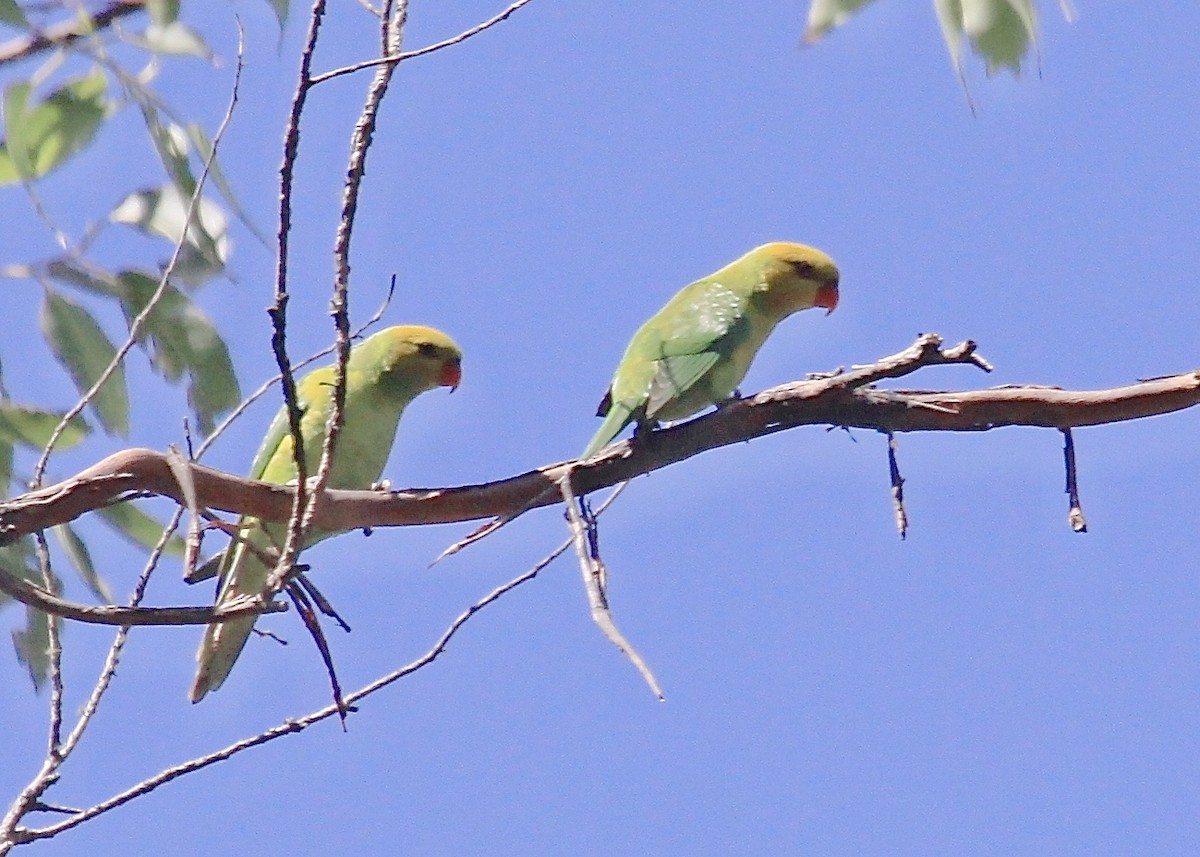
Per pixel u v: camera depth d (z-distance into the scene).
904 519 8.31
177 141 7.77
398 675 7.04
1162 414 8.33
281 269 6.18
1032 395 8.35
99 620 7.02
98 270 7.96
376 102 6.25
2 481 8.22
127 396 8.16
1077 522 8.33
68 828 6.78
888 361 8.20
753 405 8.56
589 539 7.42
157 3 7.39
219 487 7.99
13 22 7.37
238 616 6.96
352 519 8.41
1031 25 6.59
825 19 6.83
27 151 7.64
